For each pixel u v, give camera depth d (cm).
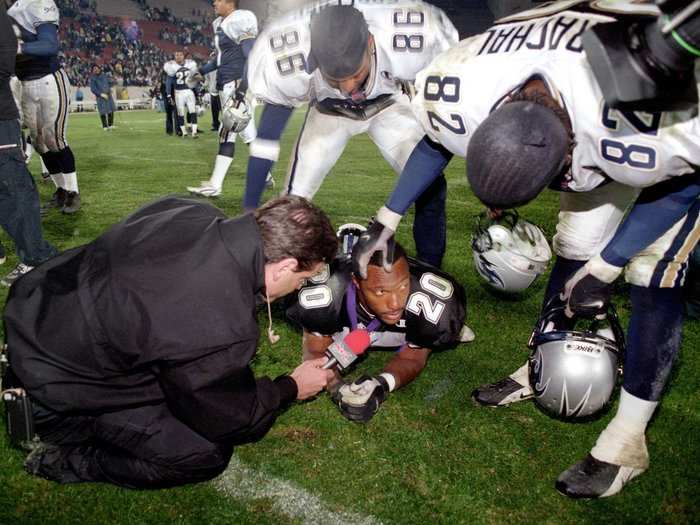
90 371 138
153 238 136
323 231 140
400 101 230
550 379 172
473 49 146
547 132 117
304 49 210
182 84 1020
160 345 128
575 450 179
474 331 254
